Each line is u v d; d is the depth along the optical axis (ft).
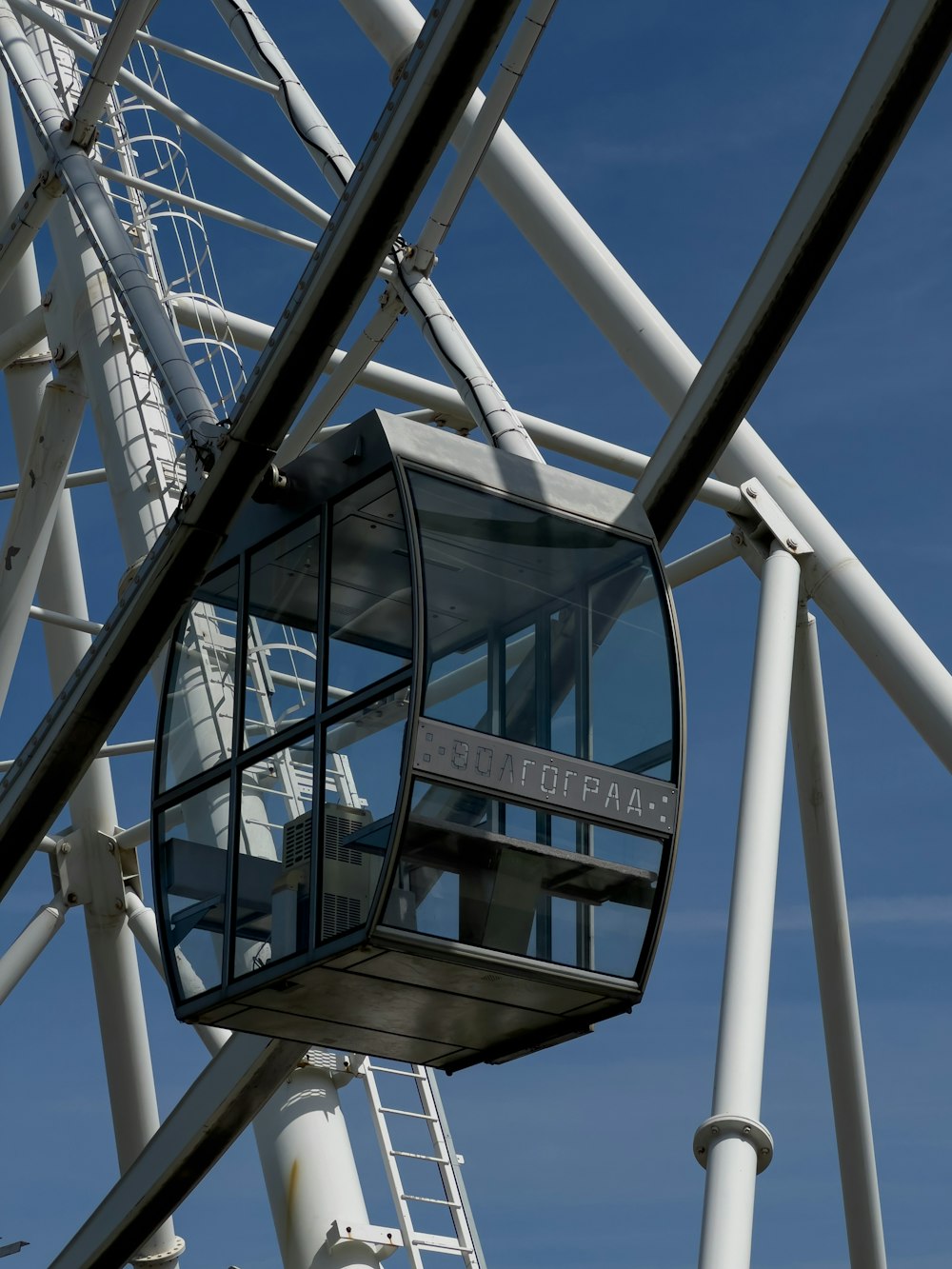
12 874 62.75
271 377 51.49
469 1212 78.74
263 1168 70.49
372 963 50.29
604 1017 53.83
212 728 55.93
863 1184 65.46
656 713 54.03
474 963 49.85
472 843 50.39
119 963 82.12
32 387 83.51
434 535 51.83
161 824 57.41
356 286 50.39
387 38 69.56
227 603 56.18
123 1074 82.23
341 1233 68.28
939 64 51.49
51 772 59.82
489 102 63.41
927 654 63.26
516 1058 56.49
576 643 53.36
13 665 71.92
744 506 64.90
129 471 72.64
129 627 56.03
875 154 53.06
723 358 57.31
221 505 53.36
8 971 79.61
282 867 52.21
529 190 69.46
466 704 50.75
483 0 46.03
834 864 65.77
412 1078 80.23
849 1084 65.41
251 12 71.20
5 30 72.33
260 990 52.24
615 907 52.47
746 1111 50.65
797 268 55.11
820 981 65.92
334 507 53.21
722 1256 48.37
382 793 50.14
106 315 74.59
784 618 61.26
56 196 69.82
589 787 52.29
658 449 59.16
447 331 64.23
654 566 55.31
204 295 75.31
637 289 68.74
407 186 48.96
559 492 54.75
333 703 51.85
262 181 71.61
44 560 78.13
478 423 62.75
